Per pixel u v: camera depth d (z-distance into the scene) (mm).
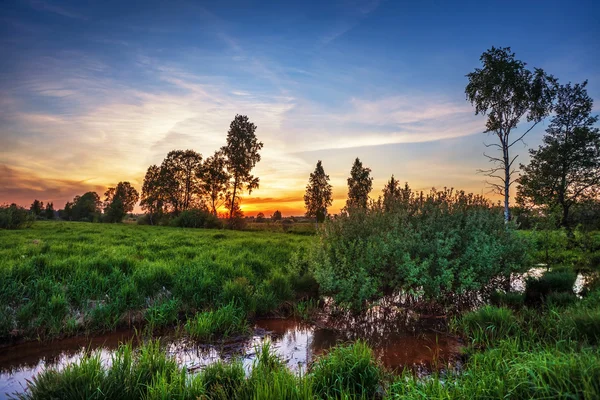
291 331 6844
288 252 14164
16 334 5996
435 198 10492
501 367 4113
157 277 8570
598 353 3736
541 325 5879
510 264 9039
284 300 8492
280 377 4023
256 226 48188
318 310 8141
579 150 27344
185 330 6520
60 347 5766
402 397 3684
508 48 23031
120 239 19234
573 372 3309
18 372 4891
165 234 25156
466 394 3584
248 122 56000
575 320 5250
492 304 8234
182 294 7980
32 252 11203
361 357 4566
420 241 8562
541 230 14906
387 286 9023
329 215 9852
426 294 8000
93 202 84500
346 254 8664
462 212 9945
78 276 8266
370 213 10000
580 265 13336
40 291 7105
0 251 11234
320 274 7945
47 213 90938
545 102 22562
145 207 66938
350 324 7289
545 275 9461
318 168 59594
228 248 14805
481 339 5711
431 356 5500
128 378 4035
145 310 7172
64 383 3783
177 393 3854
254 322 7355
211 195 61594
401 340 6281
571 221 25422
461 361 5258
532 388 3309
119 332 6473
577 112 27656
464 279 7961
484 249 8398
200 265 9859
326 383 4219
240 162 54625
